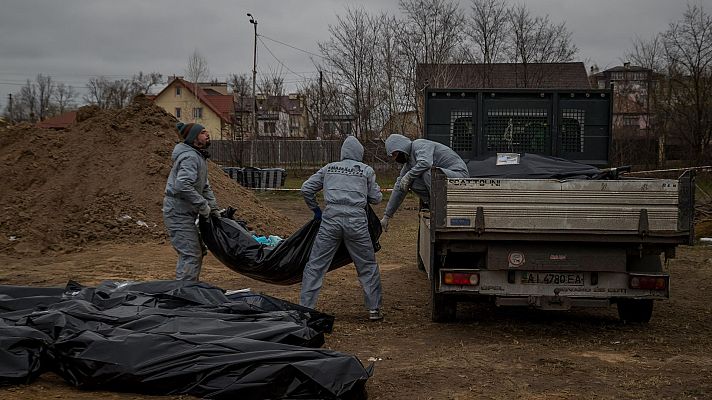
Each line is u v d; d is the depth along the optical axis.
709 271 12.84
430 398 5.57
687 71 36.94
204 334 5.83
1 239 13.85
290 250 8.51
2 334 5.61
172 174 8.46
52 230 14.33
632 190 7.30
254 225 15.96
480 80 37.59
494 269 7.60
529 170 9.09
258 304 7.39
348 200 8.24
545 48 38.66
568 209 7.33
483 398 5.57
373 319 8.45
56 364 5.65
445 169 8.70
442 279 7.68
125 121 17.48
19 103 78.06
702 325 8.48
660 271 7.73
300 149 45.38
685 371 6.42
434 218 7.42
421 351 7.09
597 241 7.42
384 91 39.72
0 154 16.33
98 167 16.14
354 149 8.50
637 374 6.31
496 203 7.38
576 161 10.79
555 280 7.62
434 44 38.19
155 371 5.38
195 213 8.54
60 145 16.58
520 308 9.43
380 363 6.62
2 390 5.38
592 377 6.20
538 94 10.73
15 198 15.00
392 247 15.59
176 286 7.31
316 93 48.06
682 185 7.30
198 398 5.28
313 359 5.38
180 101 66.19
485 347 7.26
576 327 8.31
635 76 42.09
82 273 11.64
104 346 5.54
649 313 8.36
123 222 14.97
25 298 7.11
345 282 11.28
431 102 10.81
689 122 36.34
